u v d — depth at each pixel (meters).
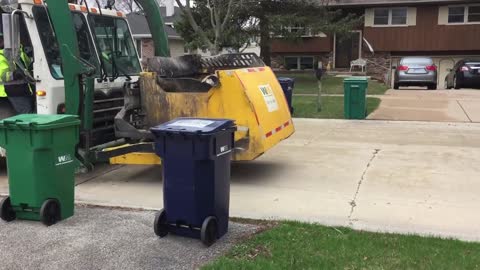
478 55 31.62
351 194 6.57
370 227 5.29
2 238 5.03
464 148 9.33
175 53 34.72
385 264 4.25
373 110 14.32
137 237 5.02
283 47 33.88
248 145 6.78
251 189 6.85
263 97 7.10
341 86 21.69
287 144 9.98
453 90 20.47
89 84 7.08
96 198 6.54
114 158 7.17
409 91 19.58
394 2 31.25
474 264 4.21
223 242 4.87
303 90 20.36
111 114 8.00
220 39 19.70
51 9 6.70
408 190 6.72
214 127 4.76
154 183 7.34
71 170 5.67
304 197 6.46
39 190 5.34
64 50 6.84
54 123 5.34
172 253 4.63
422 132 11.09
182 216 4.87
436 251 4.52
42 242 4.92
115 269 4.34
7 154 5.40
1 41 7.38
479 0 30.44
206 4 22.55
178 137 4.70
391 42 32.44
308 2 23.59
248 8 21.56
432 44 31.92
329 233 5.02
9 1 6.96
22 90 7.33
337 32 23.91
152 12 9.00
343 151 9.23
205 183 4.79
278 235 4.95
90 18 7.86
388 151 9.16
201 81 7.14
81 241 4.94
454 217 5.64
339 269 4.17
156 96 7.15
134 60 8.91
